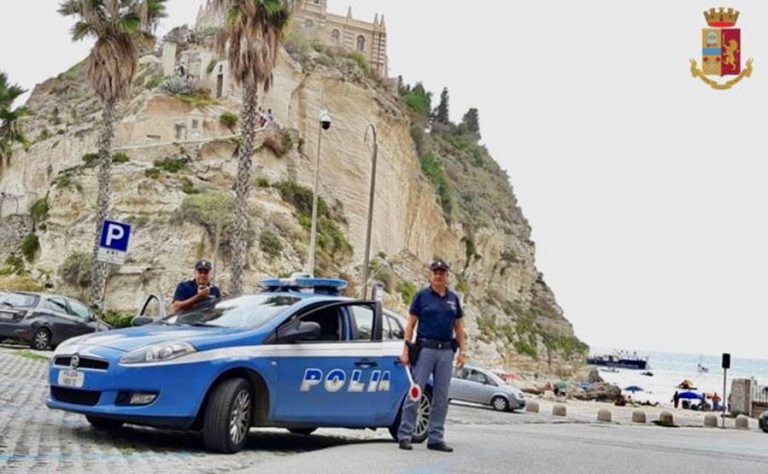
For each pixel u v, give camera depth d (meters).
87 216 54.41
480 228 109.94
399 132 82.81
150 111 66.44
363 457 9.13
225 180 58.75
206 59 73.62
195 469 7.98
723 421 42.12
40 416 11.43
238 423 9.41
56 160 73.06
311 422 10.23
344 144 76.00
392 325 11.68
